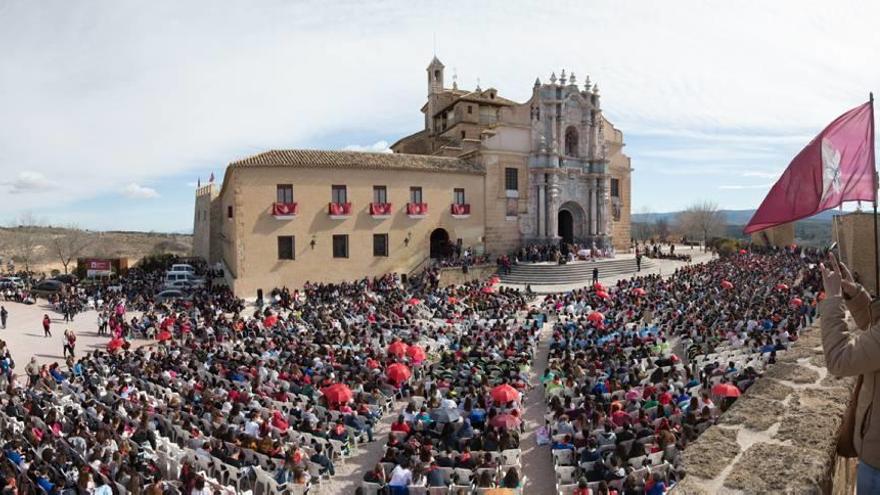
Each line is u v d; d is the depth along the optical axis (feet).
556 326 102.12
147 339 113.60
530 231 189.67
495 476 48.11
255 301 146.10
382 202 165.27
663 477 43.55
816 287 110.63
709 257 224.94
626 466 45.42
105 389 71.00
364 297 135.95
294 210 152.35
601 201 201.98
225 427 56.34
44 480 45.37
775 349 66.74
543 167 188.14
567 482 48.14
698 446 17.29
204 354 86.17
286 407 64.75
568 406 60.95
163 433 58.54
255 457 51.37
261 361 78.74
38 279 212.02
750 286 121.60
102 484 44.34
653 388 60.18
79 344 111.24
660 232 404.57
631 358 74.08
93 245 310.04
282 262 153.07
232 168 149.38
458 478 48.34
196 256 255.29
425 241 171.53
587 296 127.65
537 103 189.26
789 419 18.10
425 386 71.67
